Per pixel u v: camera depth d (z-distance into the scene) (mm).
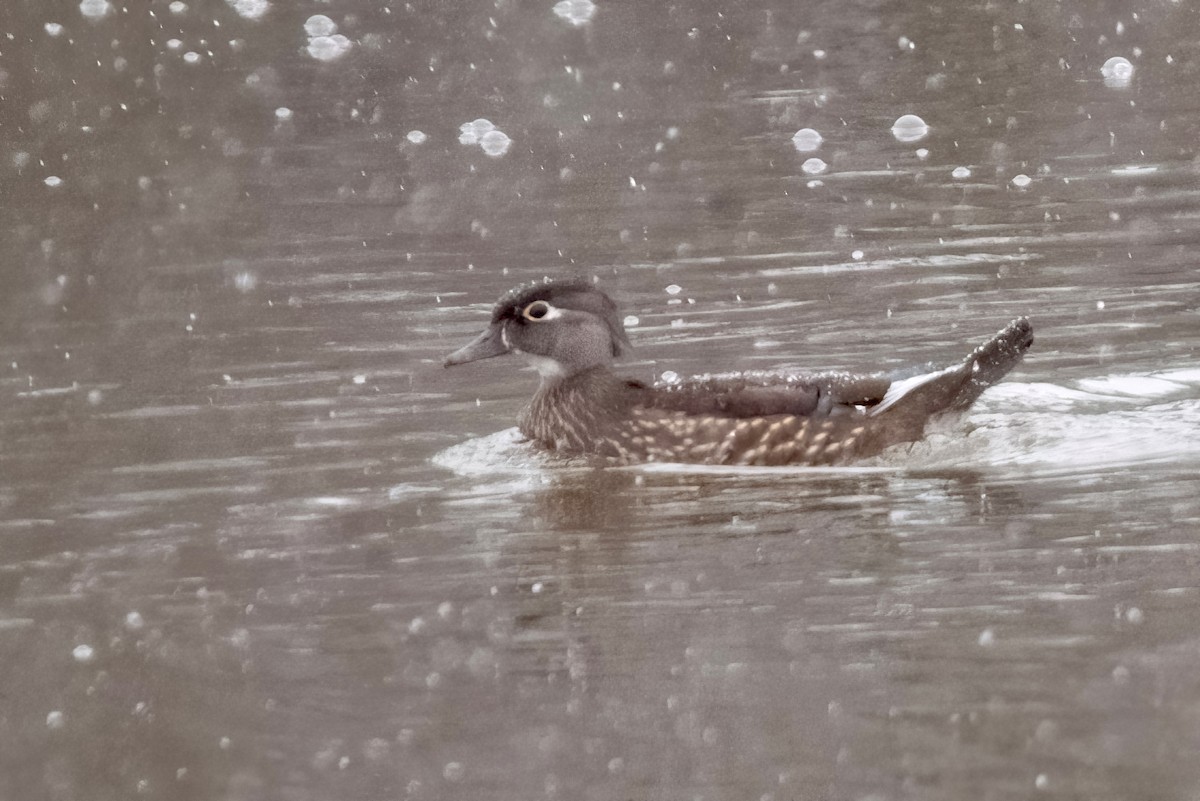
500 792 8461
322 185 27453
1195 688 8977
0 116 33875
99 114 33812
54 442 14797
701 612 10516
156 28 41719
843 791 8203
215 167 29188
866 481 13070
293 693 9719
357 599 11047
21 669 10211
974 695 9109
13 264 22828
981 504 12219
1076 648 9578
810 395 13938
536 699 9461
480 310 19266
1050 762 8336
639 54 37781
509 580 11250
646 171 27125
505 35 40719
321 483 13523
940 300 18391
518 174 27547
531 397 15891
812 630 10117
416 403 15781
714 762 8609
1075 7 39562
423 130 31594
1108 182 23953
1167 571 10602
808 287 19391
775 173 26234
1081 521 11648
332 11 44281
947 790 8141
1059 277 19016
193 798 8570
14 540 12383
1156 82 31359
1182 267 19062
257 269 21906
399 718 9328
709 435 13891
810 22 40000
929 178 25125
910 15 40188
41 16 42344
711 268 20609
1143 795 7980
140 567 11781
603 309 14727
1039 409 14414
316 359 17406
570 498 13023
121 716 9562
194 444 14617
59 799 8633
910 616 10203
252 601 11102
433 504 12977
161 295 20719
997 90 31656
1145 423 13875
